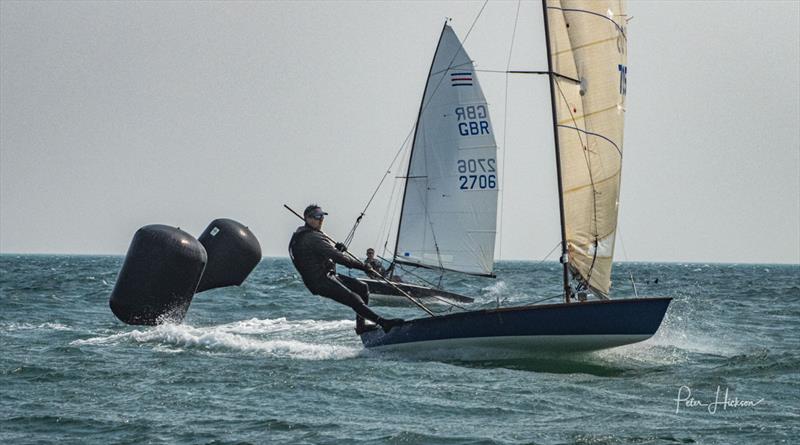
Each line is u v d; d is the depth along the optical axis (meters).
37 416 37.94
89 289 137.62
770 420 37.59
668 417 38.16
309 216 53.00
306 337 66.69
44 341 62.66
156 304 65.88
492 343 51.50
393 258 104.88
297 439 34.44
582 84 53.12
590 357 51.34
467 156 101.25
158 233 66.25
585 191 53.06
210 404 40.44
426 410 39.41
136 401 41.06
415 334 53.31
